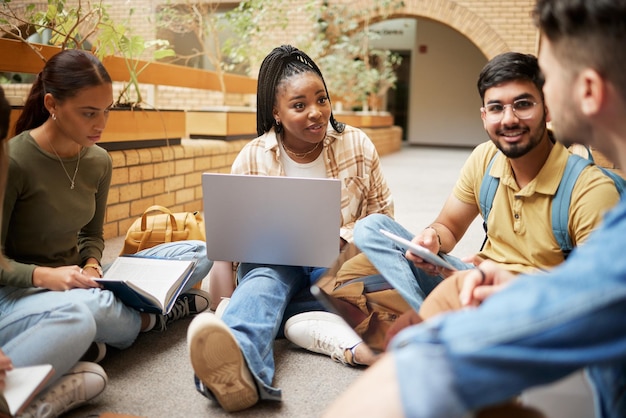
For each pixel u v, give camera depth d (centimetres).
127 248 261
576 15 76
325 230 201
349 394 72
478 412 93
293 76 223
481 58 1511
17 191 185
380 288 174
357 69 968
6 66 330
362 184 237
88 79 181
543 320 64
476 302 109
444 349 67
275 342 222
